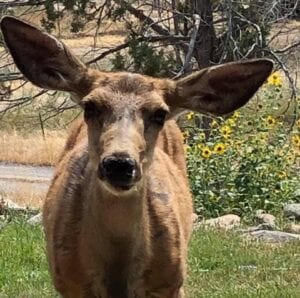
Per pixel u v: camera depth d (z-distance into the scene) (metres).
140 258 2.11
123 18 5.80
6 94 6.06
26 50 2.11
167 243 2.14
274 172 4.41
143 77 2.09
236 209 4.27
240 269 3.16
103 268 2.10
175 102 2.13
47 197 2.33
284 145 4.59
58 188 2.23
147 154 1.99
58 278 2.16
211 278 3.05
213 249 3.35
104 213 2.04
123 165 1.86
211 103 2.15
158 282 2.15
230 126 4.47
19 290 2.87
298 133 4.65
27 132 8.60
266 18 5.82
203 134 4.47
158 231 2.13
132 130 1.95
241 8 5.78
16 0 6.00
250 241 3.54
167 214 2.16
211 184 4.33
